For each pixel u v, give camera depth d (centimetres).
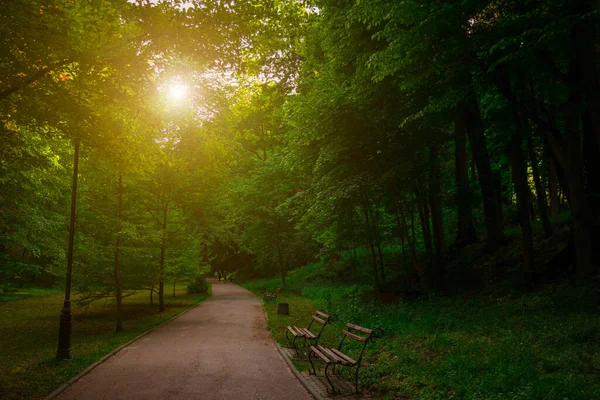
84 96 790
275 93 2305
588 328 796
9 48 662
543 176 2581
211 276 8194
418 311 1391
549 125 1241
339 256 3244
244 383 718
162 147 1014
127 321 1675
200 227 2434
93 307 2269
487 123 1870
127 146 856
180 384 712
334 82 1864
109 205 1636
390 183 1662
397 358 814
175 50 753
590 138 1368
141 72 754
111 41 752
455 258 2016
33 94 720
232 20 785
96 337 1267
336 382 710
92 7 667
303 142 1800
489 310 1198
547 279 1345
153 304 2434
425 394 596
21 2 600
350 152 1652
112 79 753
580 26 989
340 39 1670
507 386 563
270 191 3578
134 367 849
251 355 970
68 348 941
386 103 1625
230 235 2912
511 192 2680
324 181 1800
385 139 1623
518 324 970
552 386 527
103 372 808
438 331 1042
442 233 2191
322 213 1998
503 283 1466
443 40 1078
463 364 682
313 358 912
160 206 2209
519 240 1862
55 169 1928
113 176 1559
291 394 654
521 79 1329
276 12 877
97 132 805
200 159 1138
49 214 2459
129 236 1516
